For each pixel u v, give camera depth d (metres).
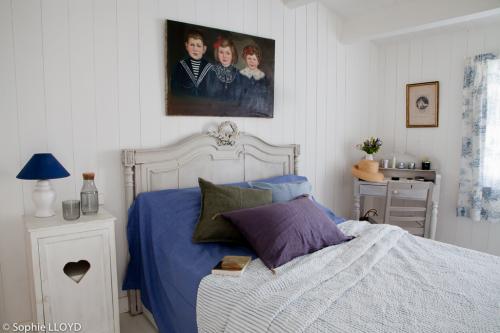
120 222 2.45
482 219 3.40
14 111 2.06
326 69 3.62
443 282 1.63
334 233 2.14
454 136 3.59
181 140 2.68
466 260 1.91
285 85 3.29
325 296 1.44
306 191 2.75
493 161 3.29
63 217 1.99
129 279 2.38
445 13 2.87
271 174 3.15
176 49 2.57
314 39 3.48
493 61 3.25
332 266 1.77
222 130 2.82
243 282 1.62
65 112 2.21
